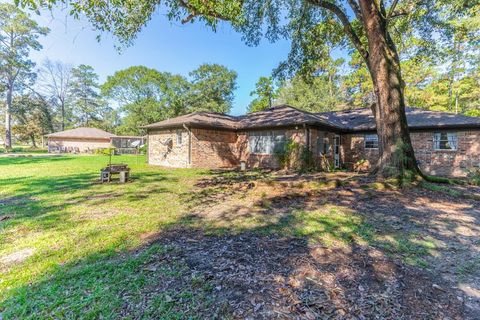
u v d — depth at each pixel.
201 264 2.70
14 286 2.29
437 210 4.89
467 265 2.80
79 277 2.43
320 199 5.74
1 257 2.91
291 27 9.66
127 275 2.46
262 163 14.08
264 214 4.64
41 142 39.28
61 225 4.02
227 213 4.75
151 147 16.14
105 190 7.02
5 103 31.62
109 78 32.84
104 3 5.48
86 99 42.31
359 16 8.10
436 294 2.26
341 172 11.66
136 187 7.56
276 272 2.54
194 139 13.55
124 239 3.46
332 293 2.21
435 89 22.02
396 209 4.93
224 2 5.58
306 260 2.81
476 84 20.75
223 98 35.12
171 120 15.45
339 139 14.42
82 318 1.85
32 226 3.96
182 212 4.84
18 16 26.28
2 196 6.09
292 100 30.47
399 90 7.24
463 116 11.53
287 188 7.12
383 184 6.69
